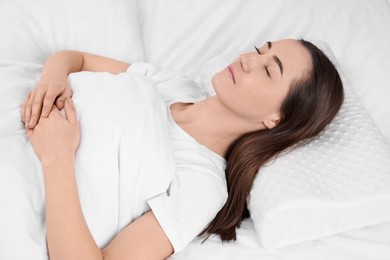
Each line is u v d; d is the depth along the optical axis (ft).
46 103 3.03
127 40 4.07
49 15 3.84
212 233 3.27
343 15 4.73
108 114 3.04
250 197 3.30
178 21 4.51
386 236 3.25
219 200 3.23
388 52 4.49
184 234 2.91
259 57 3.31
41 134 2.86
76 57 3.71
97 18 3.99
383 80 4.30
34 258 2.55
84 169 2.86
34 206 2.65
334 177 3.17
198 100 3.90
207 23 4.55
